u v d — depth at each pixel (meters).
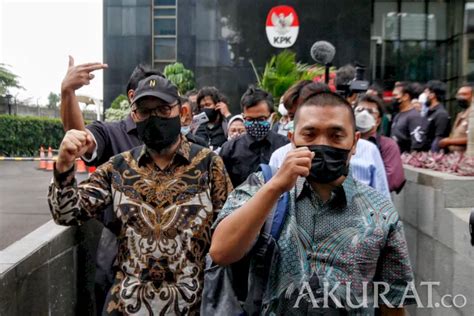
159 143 2.69
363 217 2.12
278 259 2.11
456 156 5.16
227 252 1.96
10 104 28.00
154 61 19.62
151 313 2.69
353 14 17.61
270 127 4.46
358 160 3.58
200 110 6.23
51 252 3.46
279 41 17.66
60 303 3.63
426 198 4.62
